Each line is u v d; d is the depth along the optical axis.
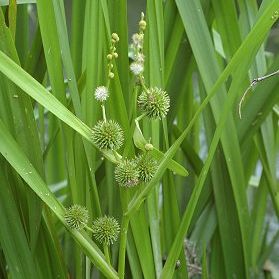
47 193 0.66
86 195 0.73
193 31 0.77
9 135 0.64
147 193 0.63
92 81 0.71
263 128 0.88
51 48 0.68
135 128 0.63
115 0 0.73
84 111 0.72
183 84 0.84
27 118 0.69
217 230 0.90
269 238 1.37
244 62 0.66
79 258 0.76
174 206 0.81
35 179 0.65
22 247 0.72
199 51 0.78
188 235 0.95
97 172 0.81
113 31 0.74
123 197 0.65
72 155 0.72
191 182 0.93
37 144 0.70
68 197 0.84
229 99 0.64
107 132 0.63
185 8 0.77
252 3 0.86
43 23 0.67
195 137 1.01
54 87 0.69
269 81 0.82
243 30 0.86
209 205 0.91
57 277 0.77
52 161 1.08
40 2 0.66
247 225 0.86
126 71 0.74
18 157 0.65
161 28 0.74
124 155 0.64
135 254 0.77
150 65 0.74
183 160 0.94
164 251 0.91
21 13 0.81
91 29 0.71
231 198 0.86
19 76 0.61
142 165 0.63
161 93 0.63
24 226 0.76
